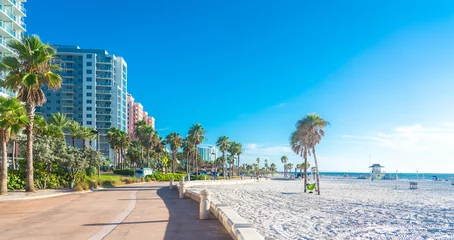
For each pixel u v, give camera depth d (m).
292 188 56.47
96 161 34.50
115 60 128.75
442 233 15.46
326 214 21.41
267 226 15.70
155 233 9.41
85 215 13.27
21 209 15.60
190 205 16.95
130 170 71.38
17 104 24.23
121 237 8.92
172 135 95.38
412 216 21.25
